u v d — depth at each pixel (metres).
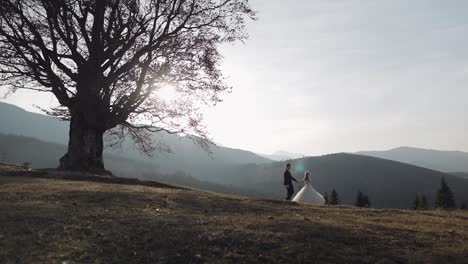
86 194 13.21
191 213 11.31
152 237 8.76
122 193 13.72
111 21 25.44
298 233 9.32
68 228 9.12
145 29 25.05
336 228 9.96
